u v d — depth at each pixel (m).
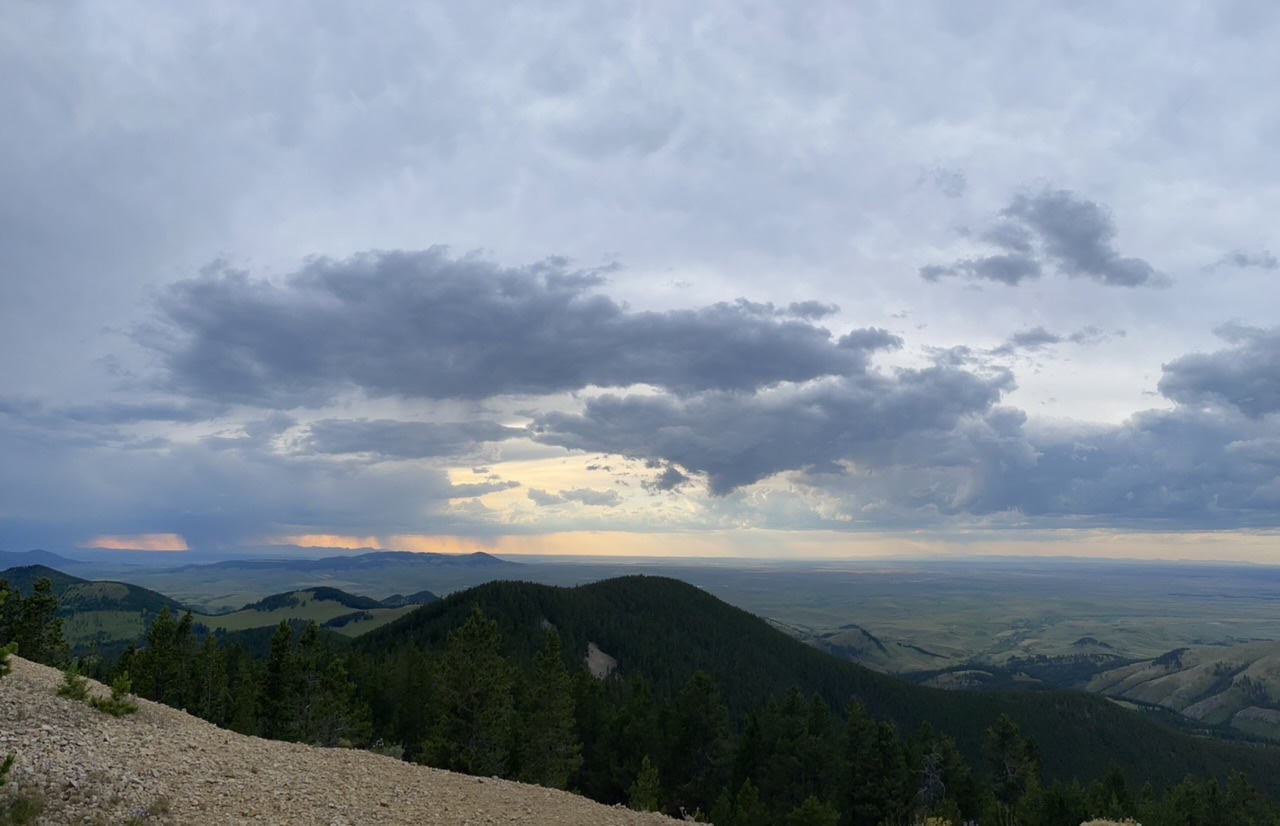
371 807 13.73
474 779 17.56
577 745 51.81
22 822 9.74
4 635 40.44
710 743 59.84
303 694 46.25
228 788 13.07
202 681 53.22
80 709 15.56
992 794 59.12
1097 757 99.81
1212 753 105.19
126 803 11.27
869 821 56.47
